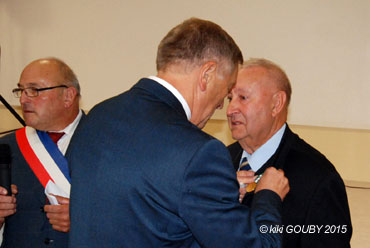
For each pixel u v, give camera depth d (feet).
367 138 15.33
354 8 14.92
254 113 5.41
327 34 15.20
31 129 6.54
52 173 6.13
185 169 3.66
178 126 3.83
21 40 17.26
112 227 3.84
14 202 5.63
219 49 4.17
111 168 3.86
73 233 4.02
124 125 3.97
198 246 3.99
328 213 5.01
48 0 16.94
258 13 15.53
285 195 4.92
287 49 15.49
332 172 5.20
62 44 17.10
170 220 3.79
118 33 16.74
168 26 16.37
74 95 6.62
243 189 5.30
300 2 15.20
